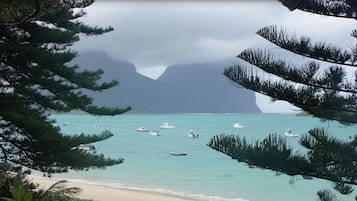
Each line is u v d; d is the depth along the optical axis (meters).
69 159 12.59
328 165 5.50
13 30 12.73
